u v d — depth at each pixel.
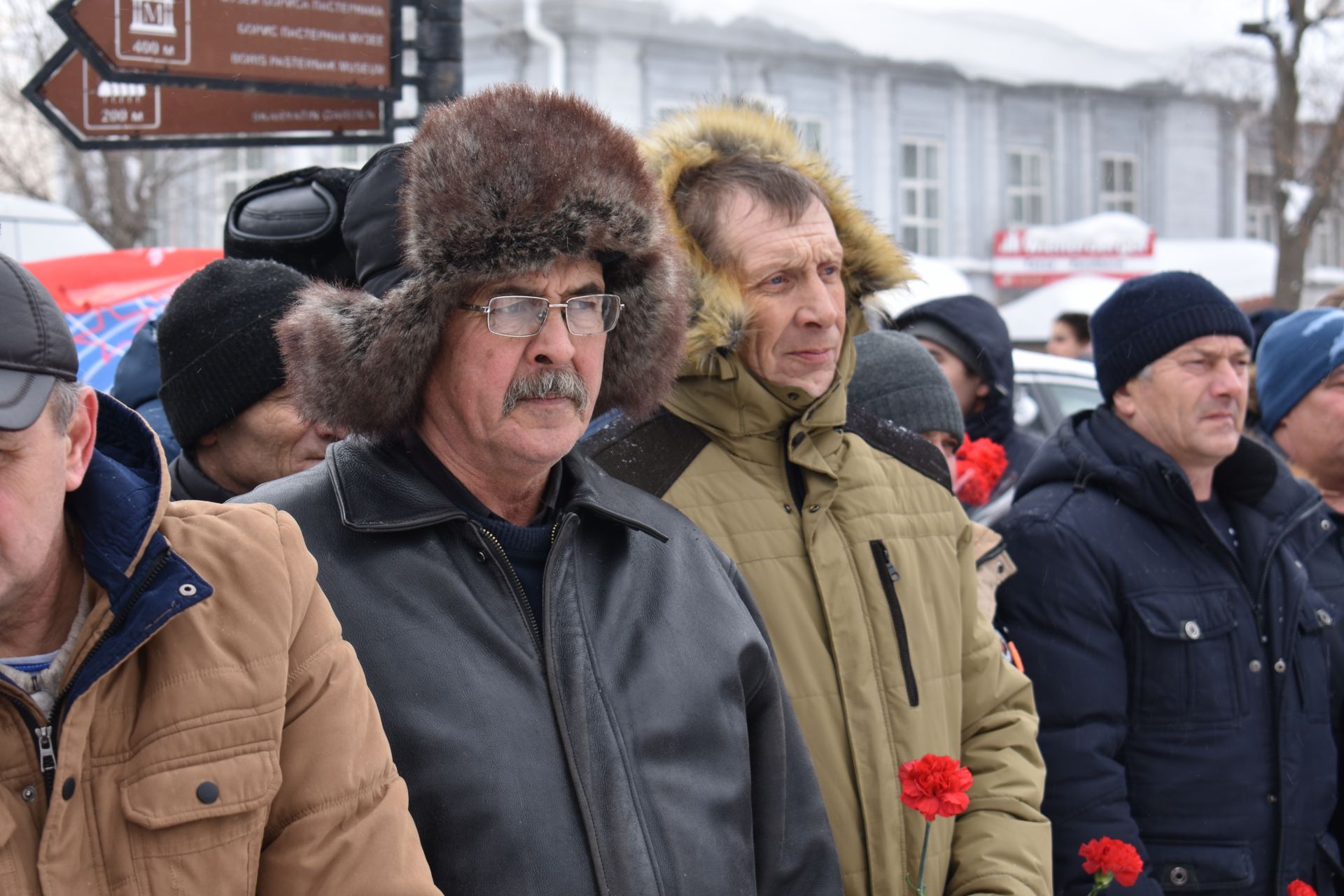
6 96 10.89
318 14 3.41
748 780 1.61
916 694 1.95
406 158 1.56
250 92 3.43
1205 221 18.33
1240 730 2.38
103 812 1.11
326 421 1.56
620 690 1.52
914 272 2.27
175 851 1.11
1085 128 17.52
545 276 1.51
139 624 1.13
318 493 1.53
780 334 2.01
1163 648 2.36
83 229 5.82
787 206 2.02
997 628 2.47
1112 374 2.58
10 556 1.05
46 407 1.08
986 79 16.56
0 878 1.05
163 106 3.45
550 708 1.47
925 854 1.72
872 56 15.50
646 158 2.00
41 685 1.13
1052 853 2.27
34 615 1.14
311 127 3.58
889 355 2.64
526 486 1.61
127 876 1.10
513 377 1.52
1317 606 2.54
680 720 1.55
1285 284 12.38
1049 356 5.29
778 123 2.21
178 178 13.95
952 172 16.52
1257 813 2.38
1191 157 18.16
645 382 1.75
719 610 1.68
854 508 2.02
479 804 1.38
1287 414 3.12
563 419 1.54
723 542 1.94
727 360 1.99
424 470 1.58
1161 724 2.37
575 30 12.74
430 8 3.65
